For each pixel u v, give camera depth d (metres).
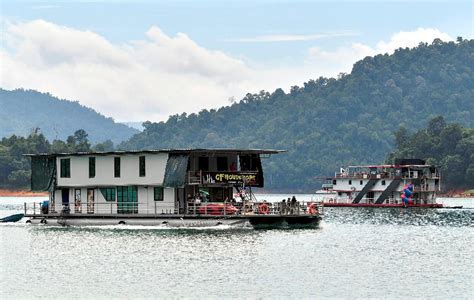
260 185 107.94
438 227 115.75
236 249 82.00
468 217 142.62
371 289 60.62
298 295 58.62
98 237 93.75
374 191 186.75
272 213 104.00
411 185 182.12
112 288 61.31
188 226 101.25
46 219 111.81
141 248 83.06
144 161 104.69
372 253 80.25
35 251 82.31
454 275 66.56
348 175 191.00
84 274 67.50
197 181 101.56
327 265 71.88
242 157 108.25
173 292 59.78
